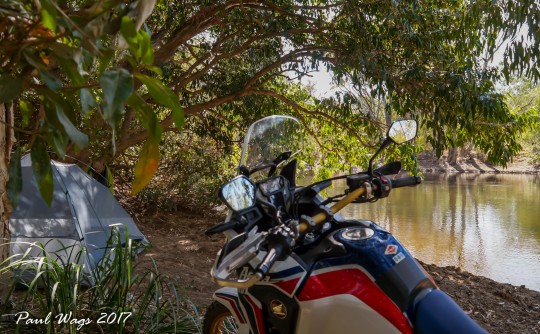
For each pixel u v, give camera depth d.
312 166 12.46
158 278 3.94
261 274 2.12
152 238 8.31
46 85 1.66
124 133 9.63
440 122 8.25
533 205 21.84
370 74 8.36
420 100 8.50
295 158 3.32
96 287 3.69
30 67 1.65
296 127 3.47
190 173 11.88
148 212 11.19
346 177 2.75
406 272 2.37
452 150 46.75
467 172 44.81
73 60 1.61
